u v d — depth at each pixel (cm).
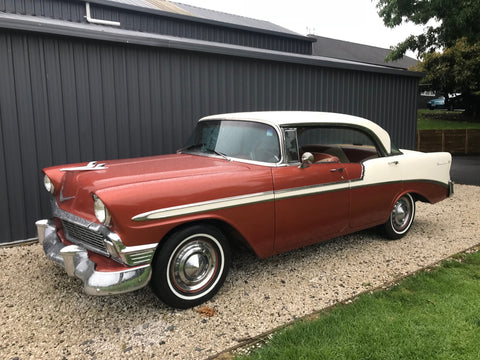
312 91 809
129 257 288
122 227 283
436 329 288
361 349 266
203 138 441
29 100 493
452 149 1728
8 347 277
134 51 566
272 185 358
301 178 378
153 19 959
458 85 2425
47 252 345
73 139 530
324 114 434
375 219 461
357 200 431
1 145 480
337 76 852
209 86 652
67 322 309
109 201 278
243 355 266
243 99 701
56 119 514
